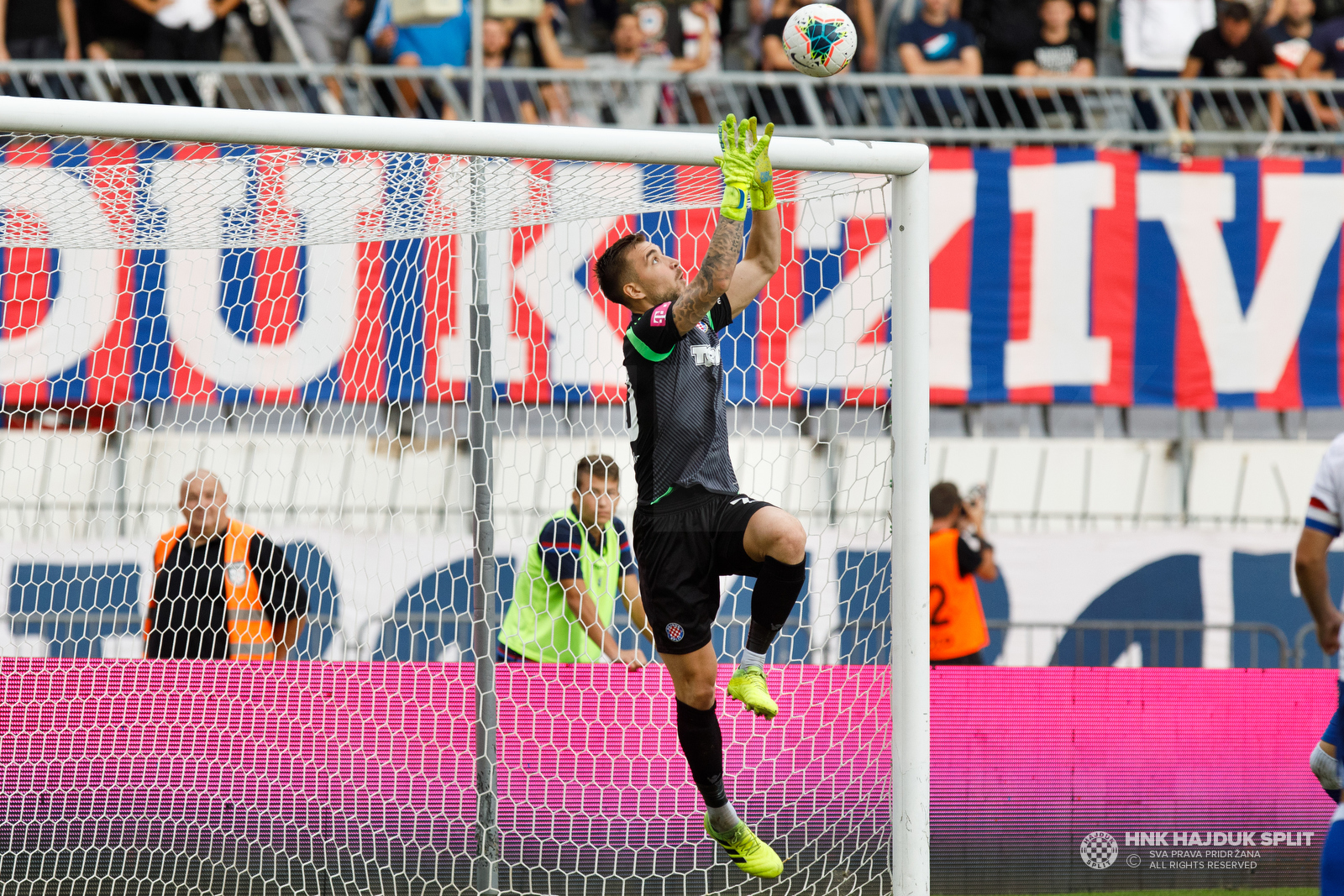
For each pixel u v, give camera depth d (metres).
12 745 17.58
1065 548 27.52
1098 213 27.36
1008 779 18.31
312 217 16.77
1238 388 27.48
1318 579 15.52
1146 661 27.05
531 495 25.80
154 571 20.20
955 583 21.73
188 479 19.88
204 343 25.44
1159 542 27.53
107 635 23.12
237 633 19.98
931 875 18.09
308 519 26.20
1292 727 18.80
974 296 27.39
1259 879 18.53
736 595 22.34
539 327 25.14
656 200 16.66
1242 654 27.02
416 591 25.84
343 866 17.23
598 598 19.06
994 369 27.38
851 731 16.94
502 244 24.56
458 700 17.41
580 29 33.19
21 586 23.31
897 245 14.30
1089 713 18.52
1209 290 27.50
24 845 17.47
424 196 16.11
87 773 17.56
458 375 25.02
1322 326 27.48
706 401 13.16
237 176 15.18
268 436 25.89
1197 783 18.56
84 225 17.20
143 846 17.42
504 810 17.19
